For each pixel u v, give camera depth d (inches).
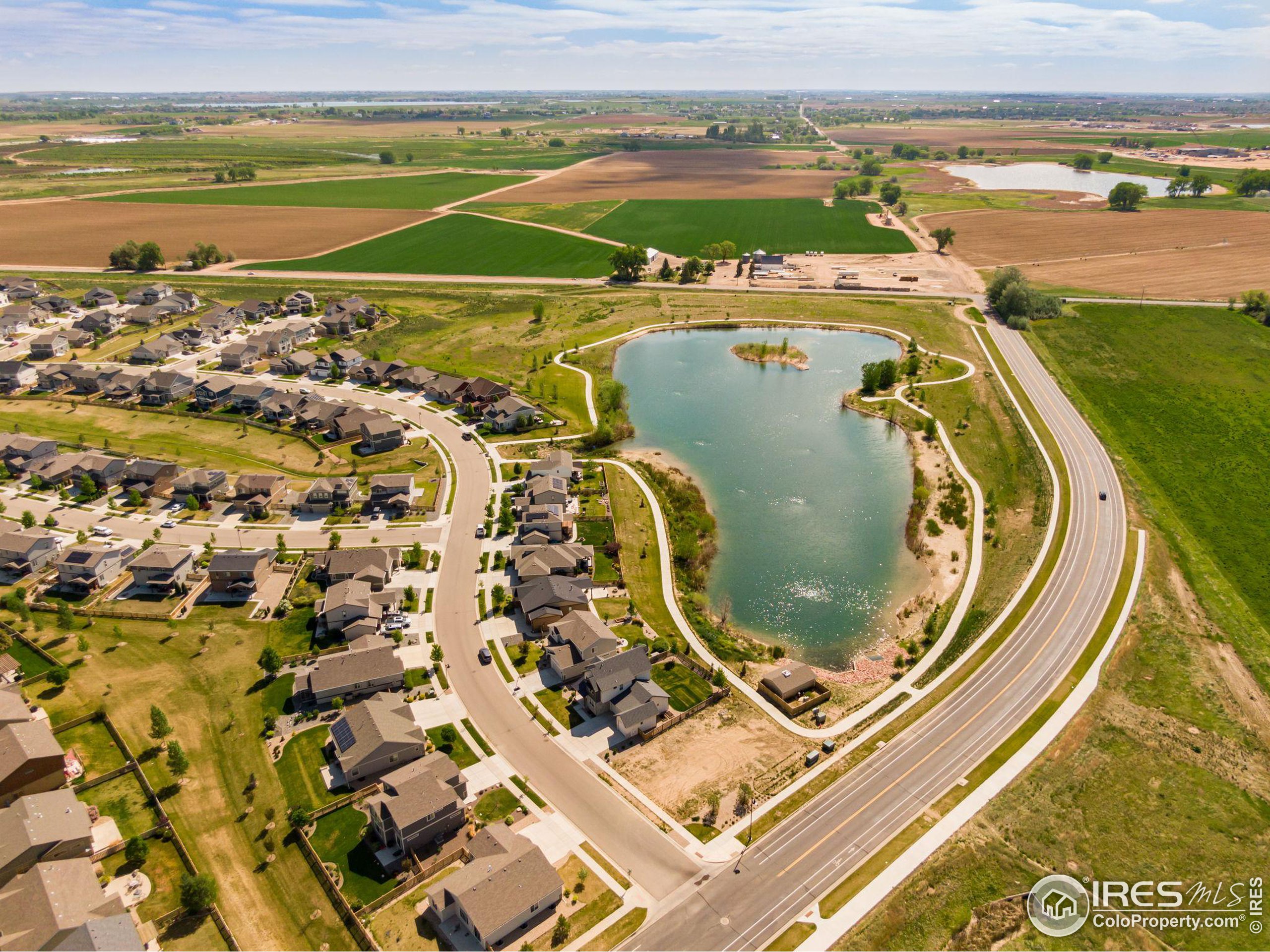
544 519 4739.2
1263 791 3152.1
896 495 5531.5
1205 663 3855.8
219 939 2486.5
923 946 2529.5
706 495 5477.4
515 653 3855.8
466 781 3122.5
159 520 4916.3
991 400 6865.2
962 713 3563.0
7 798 2854.3
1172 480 5629.9
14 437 5521.7
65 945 2255.2
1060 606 4288.9
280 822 2908.5
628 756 3292.3
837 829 2945.4
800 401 7057.1
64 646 3767.2
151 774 3090.6
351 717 3277.6
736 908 2630.4
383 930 2527.1
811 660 3978.8
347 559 4315.9
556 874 2623.0
